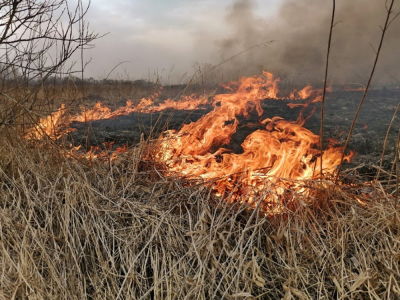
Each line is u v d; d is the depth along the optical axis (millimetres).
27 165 2316
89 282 1731
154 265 1687
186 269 1703
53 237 1786
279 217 2006
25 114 2617
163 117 5992
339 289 1536
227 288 1575
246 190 2236
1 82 2604
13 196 2082
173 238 1827
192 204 2082
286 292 1563
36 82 2652
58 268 1725
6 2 2416
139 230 1921
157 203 2150
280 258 1721
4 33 2369
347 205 2117
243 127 4738
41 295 1544
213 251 1695
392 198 2143
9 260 1669
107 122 5750
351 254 1794
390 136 4516
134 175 2441
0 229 1770
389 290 1476
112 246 1875
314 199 2096
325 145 4023
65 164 2408
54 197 2062
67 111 2877
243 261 1639
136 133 4809
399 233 1765
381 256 1683
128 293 1604
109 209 2055
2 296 1521
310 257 1748
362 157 3635
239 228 1871
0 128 2492
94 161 2670
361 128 5051
